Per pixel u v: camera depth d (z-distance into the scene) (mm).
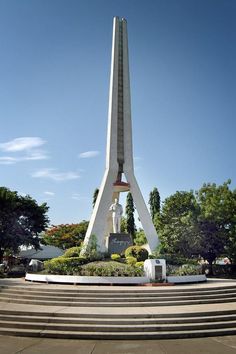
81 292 16781
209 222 41844
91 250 29172
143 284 21000
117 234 32531
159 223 45750
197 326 12734
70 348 10664
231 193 42031
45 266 25266
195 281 23156
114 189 37938
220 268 45125
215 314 13875
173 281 22078
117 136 38625
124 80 40250
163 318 13211
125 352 10289
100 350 10492
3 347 10734
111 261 26797
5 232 43312
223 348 10758
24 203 47062
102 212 35344
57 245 67250
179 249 42906
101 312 13727
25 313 13562
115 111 38844
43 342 11391
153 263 22062
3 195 43406
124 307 15266
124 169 38031
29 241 46156
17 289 17953
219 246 41750
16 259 50656
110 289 17281
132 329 12398
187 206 43969
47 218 49344
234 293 18344
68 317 13250
